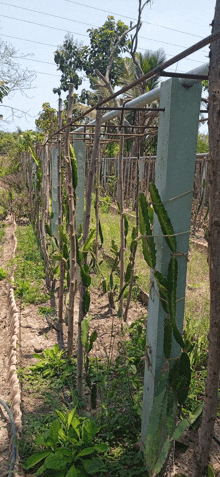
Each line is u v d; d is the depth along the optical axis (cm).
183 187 238
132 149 1277
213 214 173
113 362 410
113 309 555
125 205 1430
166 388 245
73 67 2659
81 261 341
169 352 246
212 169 170
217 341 186
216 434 307
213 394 194
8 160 2067
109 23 2527
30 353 441
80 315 348
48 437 282
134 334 451
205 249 806
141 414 308
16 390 360
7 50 1127
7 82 1138
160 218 228
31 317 538
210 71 165
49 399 354
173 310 234
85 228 362
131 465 275
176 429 220
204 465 207
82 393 351
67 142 408
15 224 1169
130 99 313
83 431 287
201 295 570
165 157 234
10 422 338
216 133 166
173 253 231
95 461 267
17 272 710
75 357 428
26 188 1355
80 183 665
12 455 282
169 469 256
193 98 230
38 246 858
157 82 1639
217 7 160
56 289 641
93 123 475
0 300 623
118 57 2512
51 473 271
